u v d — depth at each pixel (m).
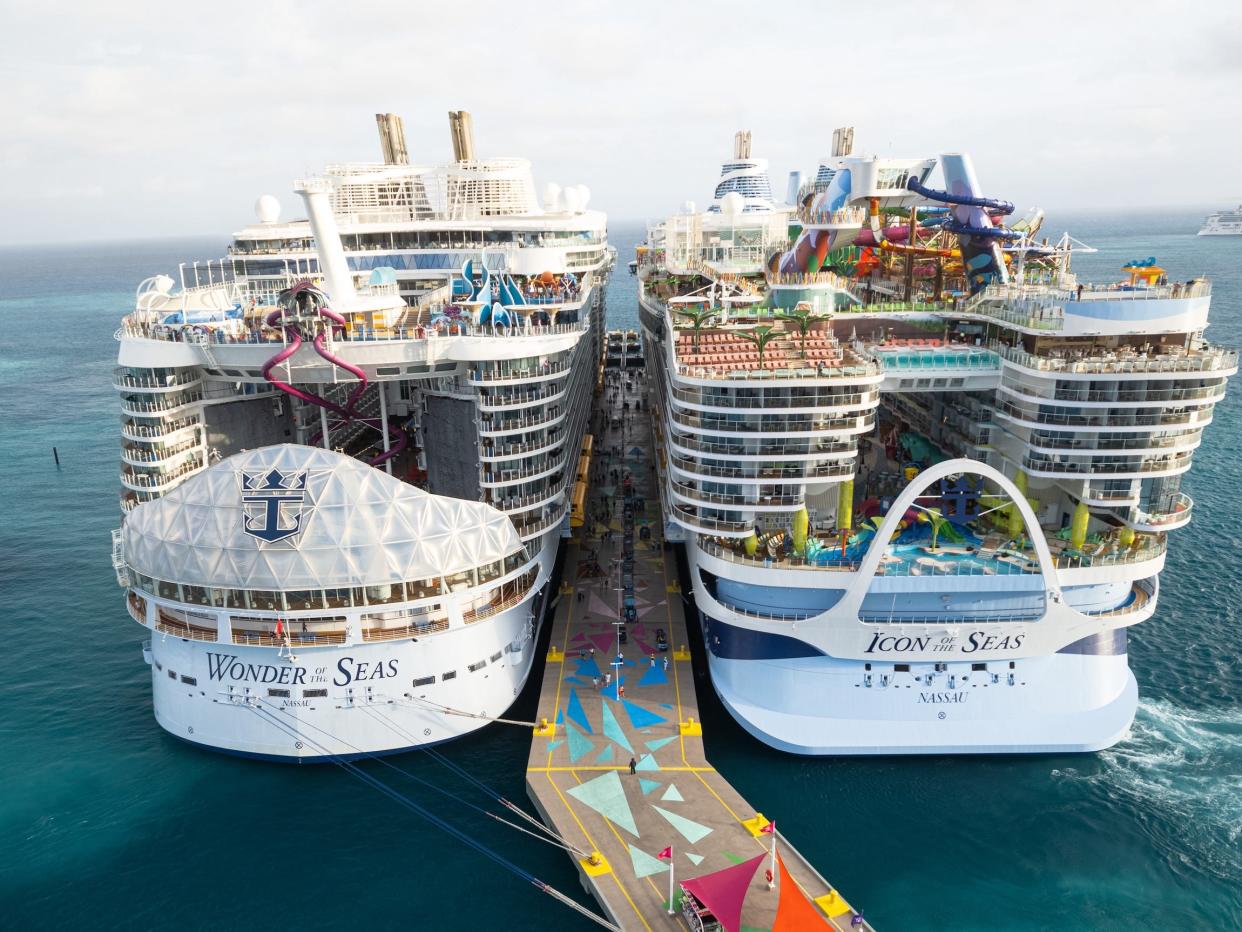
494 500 71.62
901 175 87.81
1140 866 52.25
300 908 50.00
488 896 50.75
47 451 145.38
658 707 64.50
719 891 44.97
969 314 74.56
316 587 57.78
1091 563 61.00
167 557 59.53
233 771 61.41
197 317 74.06
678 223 112.38
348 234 91.62
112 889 51.34
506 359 69.19
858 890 50.56
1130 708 62.84
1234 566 90.88
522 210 103.69
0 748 64.12
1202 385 60.16
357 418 83.38
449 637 61.25
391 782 60.00
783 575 61.25
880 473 78.06
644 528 93.75
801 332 70.50
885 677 62.00
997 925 48.34
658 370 102.69
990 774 60.09
